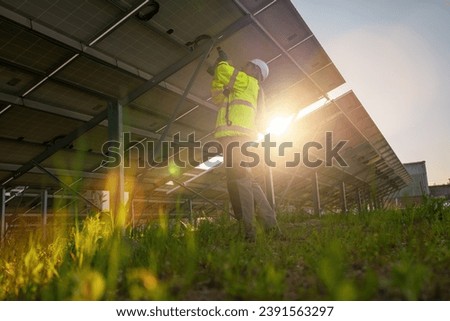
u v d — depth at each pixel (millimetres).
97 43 5301
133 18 5082
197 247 2729
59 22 4785
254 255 2572
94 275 1974
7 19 4305
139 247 3096
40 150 7391
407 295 1462
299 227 4414
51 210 11352
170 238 3213
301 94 8820
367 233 3330
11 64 5074
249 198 3605
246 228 3492
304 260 2344
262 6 5656
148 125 7828
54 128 6832
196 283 2043
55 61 5305
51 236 4164
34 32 4586
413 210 4473
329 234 3184
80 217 9305
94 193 9617
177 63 6000
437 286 1552
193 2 5152
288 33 6441
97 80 5918
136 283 1990
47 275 2248
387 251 2521
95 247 2723
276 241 3438
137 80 6156
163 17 5262
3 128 6344
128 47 5570
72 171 8594
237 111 3754
